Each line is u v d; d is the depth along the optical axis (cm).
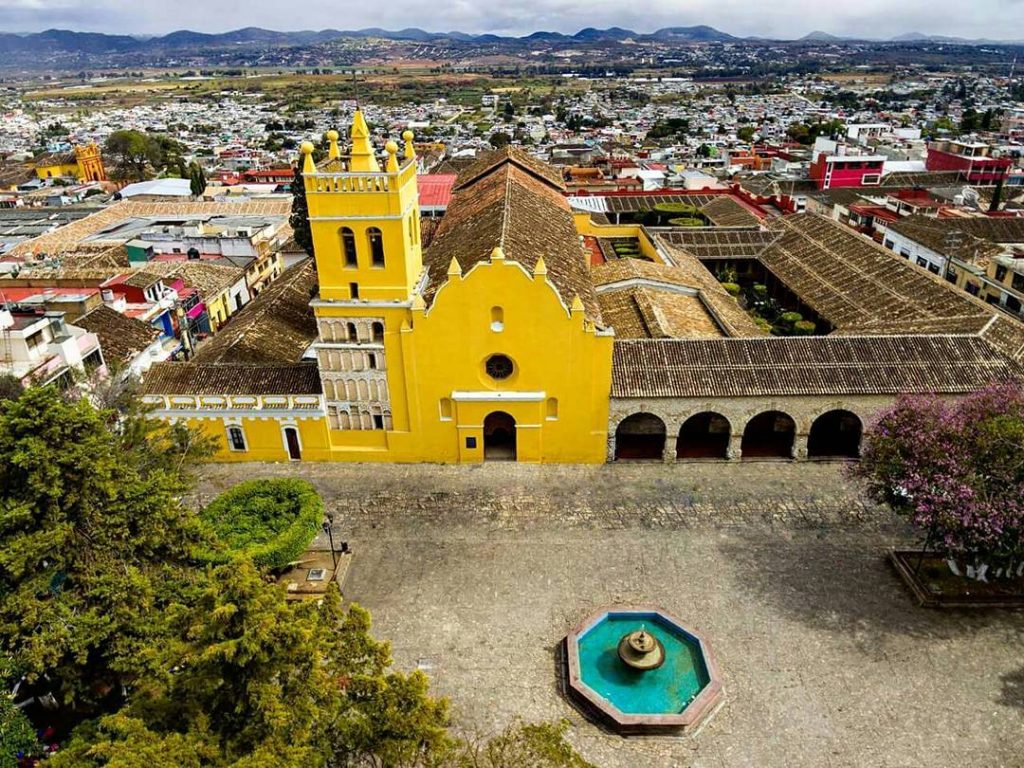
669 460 4597
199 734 1905
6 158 19488
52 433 2517
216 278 7644
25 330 4416
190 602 2681
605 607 3450
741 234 8294
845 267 6812
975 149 13338
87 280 6462
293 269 7144
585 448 4556
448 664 3184
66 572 2612
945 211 9312
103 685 2931
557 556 3812
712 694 2945
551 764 2231
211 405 4519
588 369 4272
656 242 7781
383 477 4516
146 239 8519
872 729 2852
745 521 4056
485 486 4406
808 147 18325
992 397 3441
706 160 16138
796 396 4328
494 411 4491
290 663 1977
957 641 3244
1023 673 3080
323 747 2005
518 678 3112
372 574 3712
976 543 3148
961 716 2892
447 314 4128
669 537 3941
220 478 4531
